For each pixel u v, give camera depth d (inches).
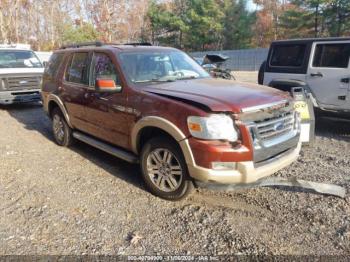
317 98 278.1
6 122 339.9
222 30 1764.3
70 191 173.2
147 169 165.9
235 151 134.3
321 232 133.2
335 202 154.8
